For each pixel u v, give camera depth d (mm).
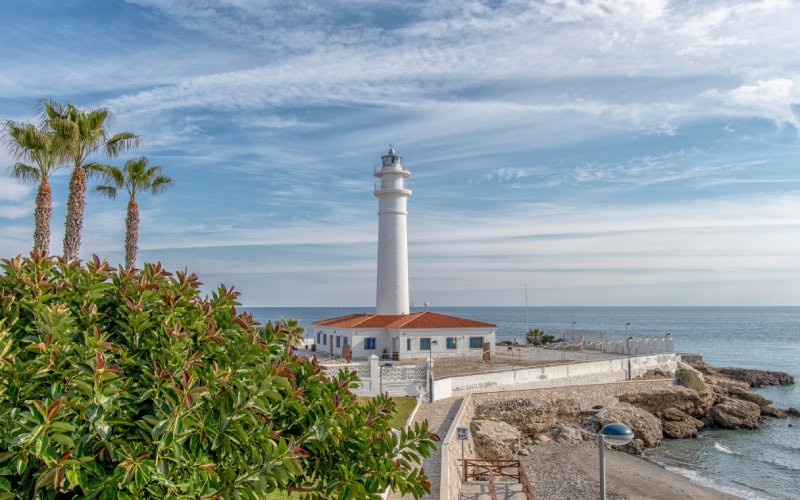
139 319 10273
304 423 11547
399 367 37875
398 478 11852
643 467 38125
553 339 72938
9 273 10570
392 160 56406
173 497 9211
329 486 11406
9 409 8586
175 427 9328
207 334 10875
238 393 10320
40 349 9117
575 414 44562
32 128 23938
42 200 24422
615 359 50844
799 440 46344
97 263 10953
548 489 32594
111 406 9180
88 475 8969
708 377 61750
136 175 32219
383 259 56062
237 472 10211
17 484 8867
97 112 25250
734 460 40906
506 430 37812
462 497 26516
